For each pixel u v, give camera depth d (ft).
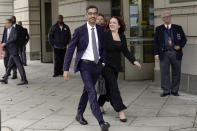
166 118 22.67
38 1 61.67
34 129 21.35
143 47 36.81
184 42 28.58
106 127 19.65
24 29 50.01
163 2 31.81
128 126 21.27
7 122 23.02
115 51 22.12
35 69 48.91
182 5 29.89
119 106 22.04
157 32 28.96
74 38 20.93
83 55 20.94
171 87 29.45
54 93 32.04
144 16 37.04
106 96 23.25
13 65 38.24
